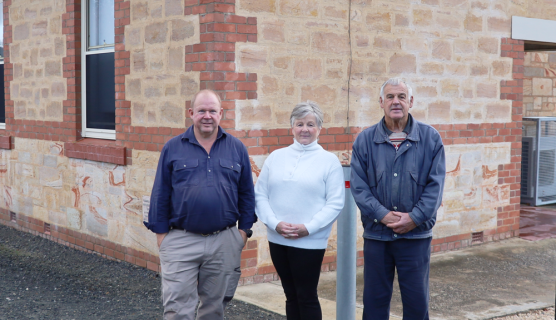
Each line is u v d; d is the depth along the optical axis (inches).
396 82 147.7
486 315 200.7
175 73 238.8
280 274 161.2
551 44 343.9
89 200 294.0
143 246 262.4
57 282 245.1
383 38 267.6
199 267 156.6
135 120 260.4
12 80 355.3
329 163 157.9
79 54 301.4
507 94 314.8
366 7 261.6
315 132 159.8
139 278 249.1
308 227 152.9
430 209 145.3
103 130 291.0
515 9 314.0
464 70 296.8
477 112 303.9
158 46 245.8
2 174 370.9
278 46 237.6
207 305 159.8
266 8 233.8
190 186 150.7
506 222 321.4
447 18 288.5
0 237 337.4
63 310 208.7
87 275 255.4
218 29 222.7
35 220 340.5
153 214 153.9
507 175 319.6
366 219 153.9
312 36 246.8
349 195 161.8
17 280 248.4
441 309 206.8
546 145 418.6
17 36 346.9
